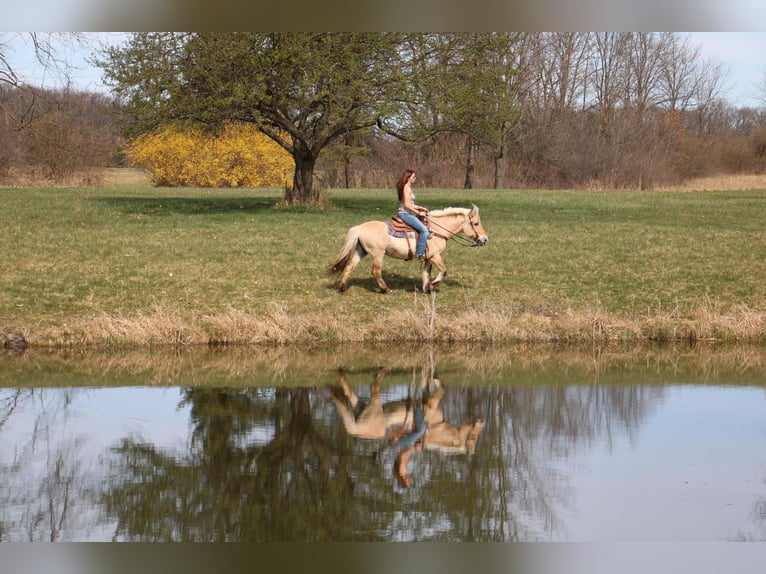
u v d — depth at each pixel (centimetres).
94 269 2148
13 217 2861
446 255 2366
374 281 2102
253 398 1384
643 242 2597
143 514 911
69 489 979
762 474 1038
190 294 1991
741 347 1811
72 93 3203
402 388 1453
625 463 1073
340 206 3478
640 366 1636
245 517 912
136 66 2880
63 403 1344
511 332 1823
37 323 1803
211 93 2920
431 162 6250
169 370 1576
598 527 891
